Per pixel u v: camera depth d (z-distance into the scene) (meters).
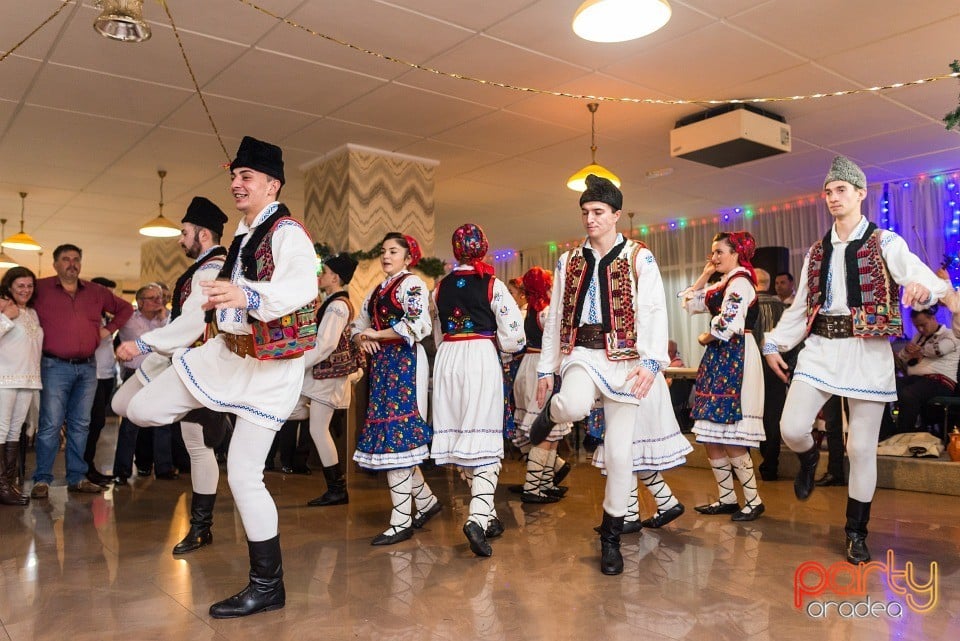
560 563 2.96
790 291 6.25
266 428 2.40
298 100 5.55
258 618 2.34
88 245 12.20
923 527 3.62
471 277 3.44
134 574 2.86
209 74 5.05
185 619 2.33
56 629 2.25
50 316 4.68
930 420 5.86
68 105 5.65
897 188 8.34
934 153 7.18
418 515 3.72
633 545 3.25
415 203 7.14
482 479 3.23
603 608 2.39
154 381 2.54
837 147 6.92
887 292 2.88
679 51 4.74
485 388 3.30
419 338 3.41
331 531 3.62
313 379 4.36
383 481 5.34
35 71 4.99
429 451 3.51
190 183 8.07
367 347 3.49
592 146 6.23
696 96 5.54
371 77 5.12
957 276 7.79
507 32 4.44
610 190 2.87
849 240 2.99
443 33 4.45
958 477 4.60
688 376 6.84
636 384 2.71
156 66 4.91
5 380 4.37
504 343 3.38
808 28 4.42
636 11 3.54
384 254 3.58
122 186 8.20
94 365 4.93
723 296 4.00
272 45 4.59
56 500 4.53
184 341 2.83
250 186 2.47
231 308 2.21
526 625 2.24
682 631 2.18
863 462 2.94
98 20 2.87
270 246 2.36
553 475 4.62
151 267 11.77
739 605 2.41
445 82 5.22
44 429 4.67
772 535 3.44
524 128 6.25
